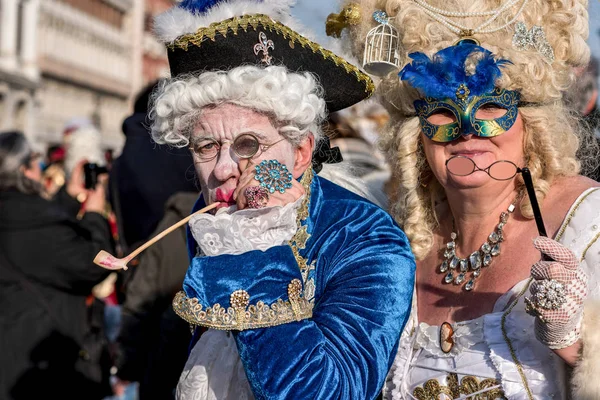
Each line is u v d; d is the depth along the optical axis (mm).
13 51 31312
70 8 36531
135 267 3523
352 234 1689
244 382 1696
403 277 1660
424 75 1762
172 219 3391
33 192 3895
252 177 1583
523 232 1823
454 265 1910
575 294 1573
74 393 3906
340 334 1565
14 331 3781
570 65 1858
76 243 3830
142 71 44719
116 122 43062
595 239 1680
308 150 1725
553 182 1828
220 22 1608
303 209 1731
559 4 1813
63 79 35969
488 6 1805
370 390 1551
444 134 1792
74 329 3875
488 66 1710
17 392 3750
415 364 1878
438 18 1834
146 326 3438
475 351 1774
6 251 3791
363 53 2000
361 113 2816
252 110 1586
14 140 3904
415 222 1971
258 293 1536
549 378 1697
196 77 1613
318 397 1476
